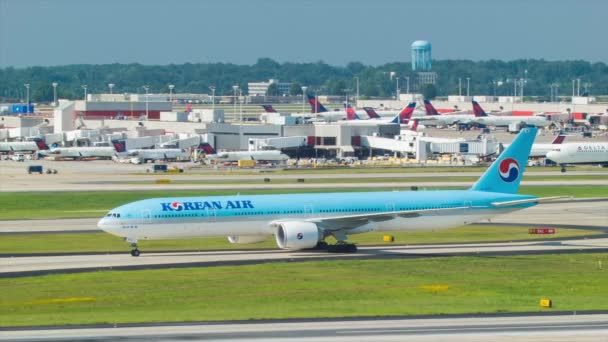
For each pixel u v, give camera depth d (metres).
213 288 166.00
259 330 132.12
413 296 159.38
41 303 153.00
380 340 126.19
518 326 134.75
